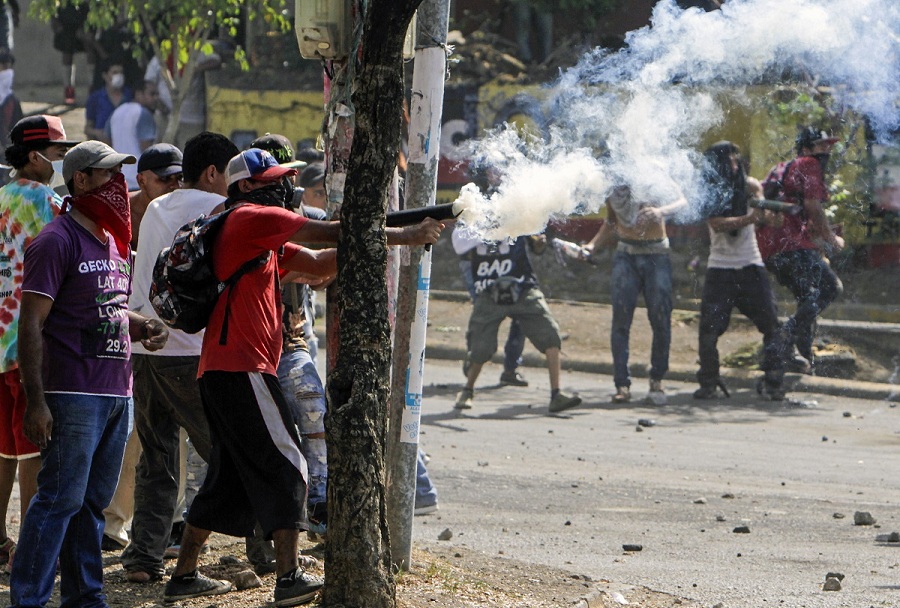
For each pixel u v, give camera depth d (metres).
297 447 10.23
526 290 24.77
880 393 27.00
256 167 10.15
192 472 12.88
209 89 43.16
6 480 11.91
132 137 41.91
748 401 26.69
